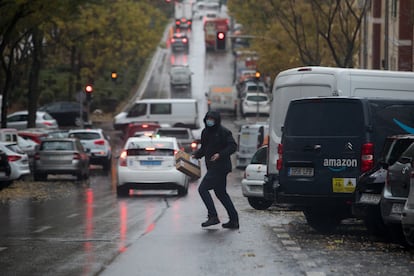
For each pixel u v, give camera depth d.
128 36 158.38
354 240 32.19
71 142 77.31
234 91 162.38
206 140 35.22
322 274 24.05
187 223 38.16
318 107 33.62
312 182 33.56
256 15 128.25
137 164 58.81
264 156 50.72
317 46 100.75
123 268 25.17
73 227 36.69
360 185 31.83
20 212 45.56
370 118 32.97
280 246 29.94
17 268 25.20
